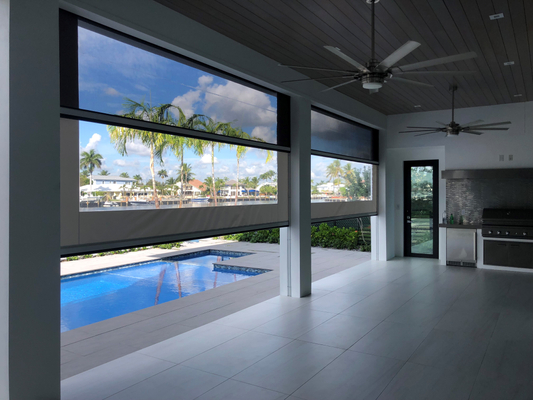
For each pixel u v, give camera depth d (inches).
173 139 165.0
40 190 111.7
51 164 114.4
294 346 159.6
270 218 221.9
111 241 140.0
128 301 277.7
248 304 223.3
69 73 125.6
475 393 121.0
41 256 112.0
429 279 282.2
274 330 178.7
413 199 373.7
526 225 299.1
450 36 180.4
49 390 113.6
